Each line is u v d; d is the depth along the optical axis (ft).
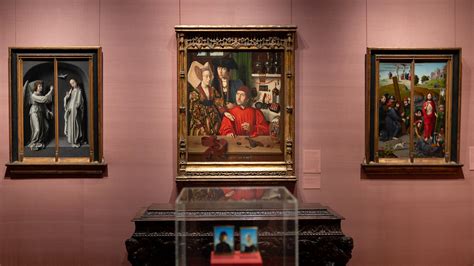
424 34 15.28
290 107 14.94
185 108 14.89
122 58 15.17
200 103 15.05
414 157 15.23
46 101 15.06
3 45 15.12
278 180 14.97
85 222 15.23
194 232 10.94
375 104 15.15
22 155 15.01
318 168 15.31
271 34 14.97
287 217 10.54
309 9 15.23
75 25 15.15
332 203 15.33
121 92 15.17
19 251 15.20
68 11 15.12
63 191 15.20
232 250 9.98
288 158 14.99
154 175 15.20
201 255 10.94
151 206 14.20
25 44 15.11
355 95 15.24
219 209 10.94
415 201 15.39
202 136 15.07
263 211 10.87
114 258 15.21
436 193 15.37
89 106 15.06
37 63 15.05
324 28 15.24
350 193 15.34
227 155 15.10
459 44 15.31
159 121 15.21
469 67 15.38
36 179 15.17
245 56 15.07
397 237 15.39
